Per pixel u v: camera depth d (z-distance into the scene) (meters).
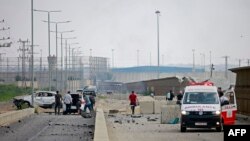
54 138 38.59
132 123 60.47
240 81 67.69
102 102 121.50
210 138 39.78
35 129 47.72
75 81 181.38
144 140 38.50
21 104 90.50
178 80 126.25
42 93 93.56
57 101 79.56
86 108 71.00
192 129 48.50
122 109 92.38
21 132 44.31
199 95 46.56
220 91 52.81
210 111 44.81
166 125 56.78
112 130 48.97
